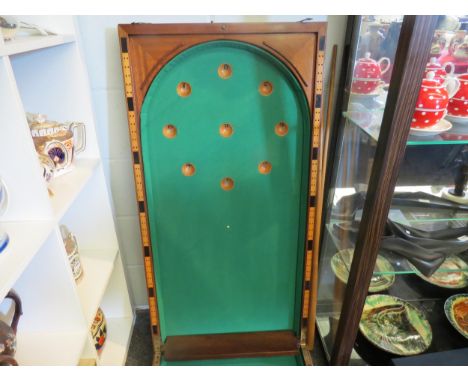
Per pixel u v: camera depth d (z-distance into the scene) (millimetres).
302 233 1201
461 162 1075
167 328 1351
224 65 1009
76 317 903
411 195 1111
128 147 1230
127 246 1442
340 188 1263
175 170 1112
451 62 930
